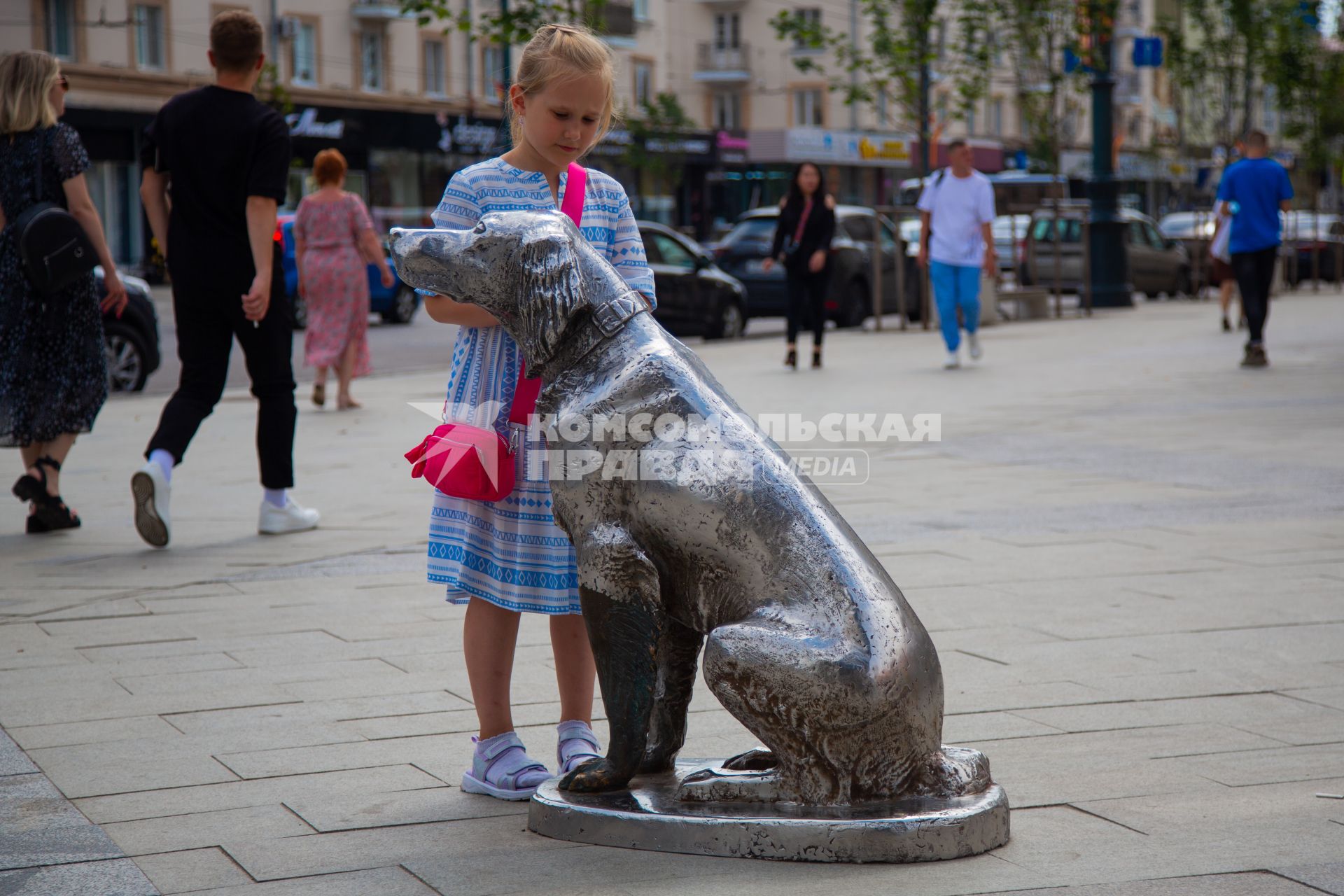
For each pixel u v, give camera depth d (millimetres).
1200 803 2906
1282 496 6555
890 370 13094
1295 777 3061
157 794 3031
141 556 5574
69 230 5992
